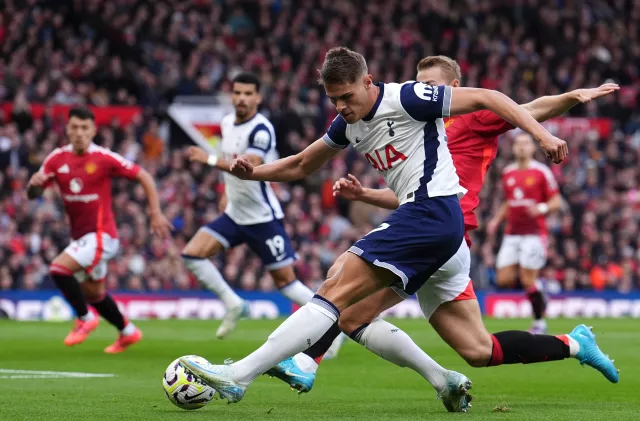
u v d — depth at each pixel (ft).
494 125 31.42
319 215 98.22
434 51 129.80
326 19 129.08
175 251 88.02
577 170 112.88
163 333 65.51
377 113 26.35
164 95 108.27
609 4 149.89
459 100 25.96
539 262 68.59
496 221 70.23
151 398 30.99
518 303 92.89
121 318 50.37
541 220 69.05
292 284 50.78
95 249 50.03
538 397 32.76
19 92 99.66
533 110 28.94
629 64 138.41
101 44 113.70
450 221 26.55
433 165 26.58
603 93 28.45
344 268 26.35
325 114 111.34
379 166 27.25
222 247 50.60
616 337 64.18
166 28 120.26
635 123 125.39
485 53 129.29
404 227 26.35
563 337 30.89
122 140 99.50
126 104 105.70
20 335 62.69
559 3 145.59
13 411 27.40
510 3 139.64
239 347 54.34
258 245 50.21
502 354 29.60
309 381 28.50
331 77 25.93
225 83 112.78
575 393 34.17
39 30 111.14
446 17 132.16
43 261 84.48
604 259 101.19
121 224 86.99
